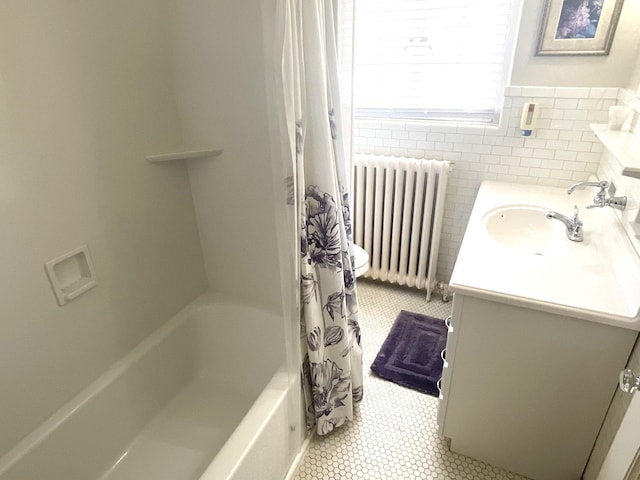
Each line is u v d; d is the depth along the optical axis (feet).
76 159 4.00
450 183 7.61
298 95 3.68
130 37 4.32
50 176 3.78
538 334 3.96
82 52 3.90
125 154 4.51
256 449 3.99
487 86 7.01
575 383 4.04
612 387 3.90
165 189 5.12
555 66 6.21
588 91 6.10
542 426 4.44
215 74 4.68
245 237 5.53
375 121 7.64
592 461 4.26
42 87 3.60
